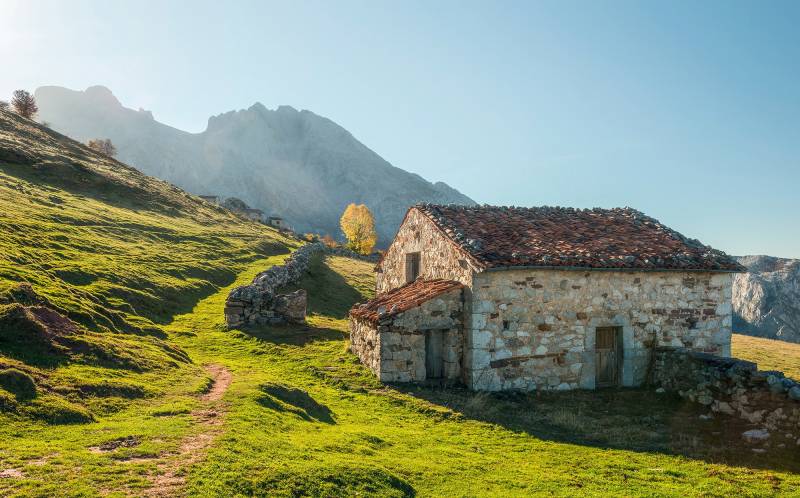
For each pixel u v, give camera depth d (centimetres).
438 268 1852
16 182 4181
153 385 1134
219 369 1489
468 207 2100
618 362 1686
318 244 5700
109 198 5009
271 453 809
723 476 962
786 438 1121
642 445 1140
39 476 641
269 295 2202
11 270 1598
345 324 2438
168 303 2355
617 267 1633
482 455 1028
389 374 1529
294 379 1526
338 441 954
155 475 680
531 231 1866
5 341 1049
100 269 2330
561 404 1467
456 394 1477
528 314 1585
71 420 847
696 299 1752
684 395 1474
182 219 5244
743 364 1333
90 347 1188
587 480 920
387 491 754
